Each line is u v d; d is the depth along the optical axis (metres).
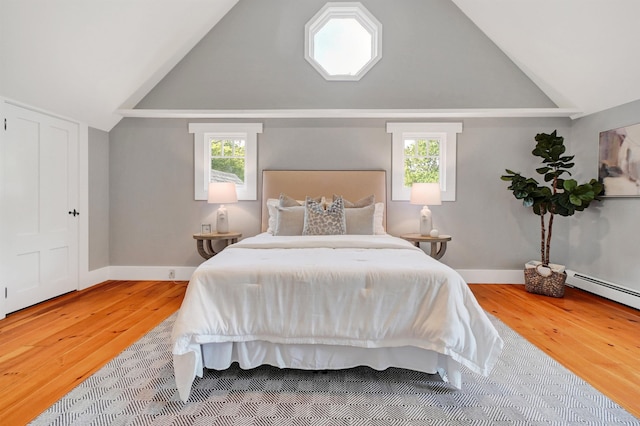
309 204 3.13
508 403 1.60
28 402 1.58
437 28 3.80
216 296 1.76
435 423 1.46
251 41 3.85
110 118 3.80
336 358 1.79
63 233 3.34
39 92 2.87
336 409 1.54
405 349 1.76
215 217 3.99
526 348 2.20
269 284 1.76
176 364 1.63
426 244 3.96
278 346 1.78
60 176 3.29
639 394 1.67
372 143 3.94
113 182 4.00
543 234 3.56
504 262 3.94
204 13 3.51
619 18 2.57
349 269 1.80
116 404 1.57
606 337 2.38
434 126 3.89
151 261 4.02
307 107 3.87
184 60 3.86
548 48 3.25
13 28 2.32
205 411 1.52
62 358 2.03
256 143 3.95
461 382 1.75
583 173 3.68
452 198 3.92
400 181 3.94
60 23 2.51
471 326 1.69
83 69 2.98
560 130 3.86
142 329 2.50
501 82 3.80
